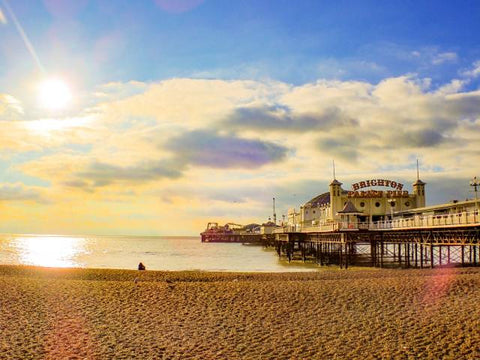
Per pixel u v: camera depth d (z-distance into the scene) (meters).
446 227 40.44
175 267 63.25
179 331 19.55
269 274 38.34
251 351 16.83
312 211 103.00
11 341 17.94
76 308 23.59
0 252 103.69
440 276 32.78
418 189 79.75
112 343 17.88
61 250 123.12
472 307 22.27
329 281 31.75
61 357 16.22
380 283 29.70
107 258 85.88
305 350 16.86
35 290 28.12
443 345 16.84
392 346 16.98
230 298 25.70
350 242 56.28
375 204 79.94
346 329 19.44
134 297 26.14
